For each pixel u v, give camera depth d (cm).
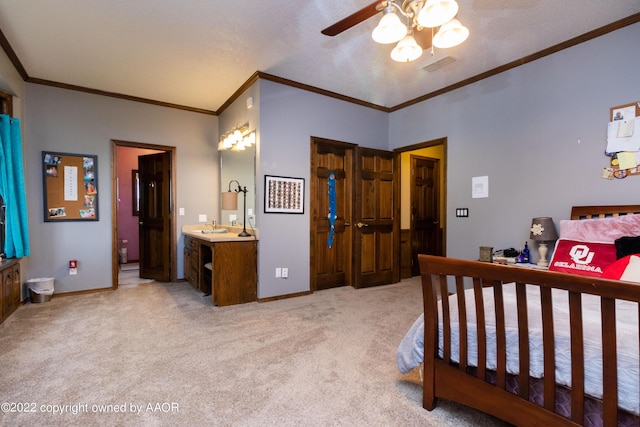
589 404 120
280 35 282
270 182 371
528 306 160
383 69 349
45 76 367
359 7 242
